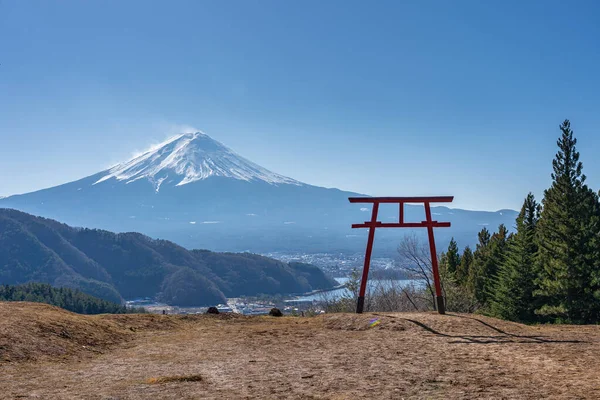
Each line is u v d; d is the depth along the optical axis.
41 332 11.84
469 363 10.03
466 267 68.62
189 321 16.92
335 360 10.67
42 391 8.12
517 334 14.11
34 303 15.20
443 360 10.41
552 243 37.72
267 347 12.52
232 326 16.22
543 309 37.19
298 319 17.95
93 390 8.19
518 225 47.50
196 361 10.79
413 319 15.73
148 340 13.62
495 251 57.41
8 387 8.35
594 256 35.94
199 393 8.00
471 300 39.06
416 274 33.56
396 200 17.64
